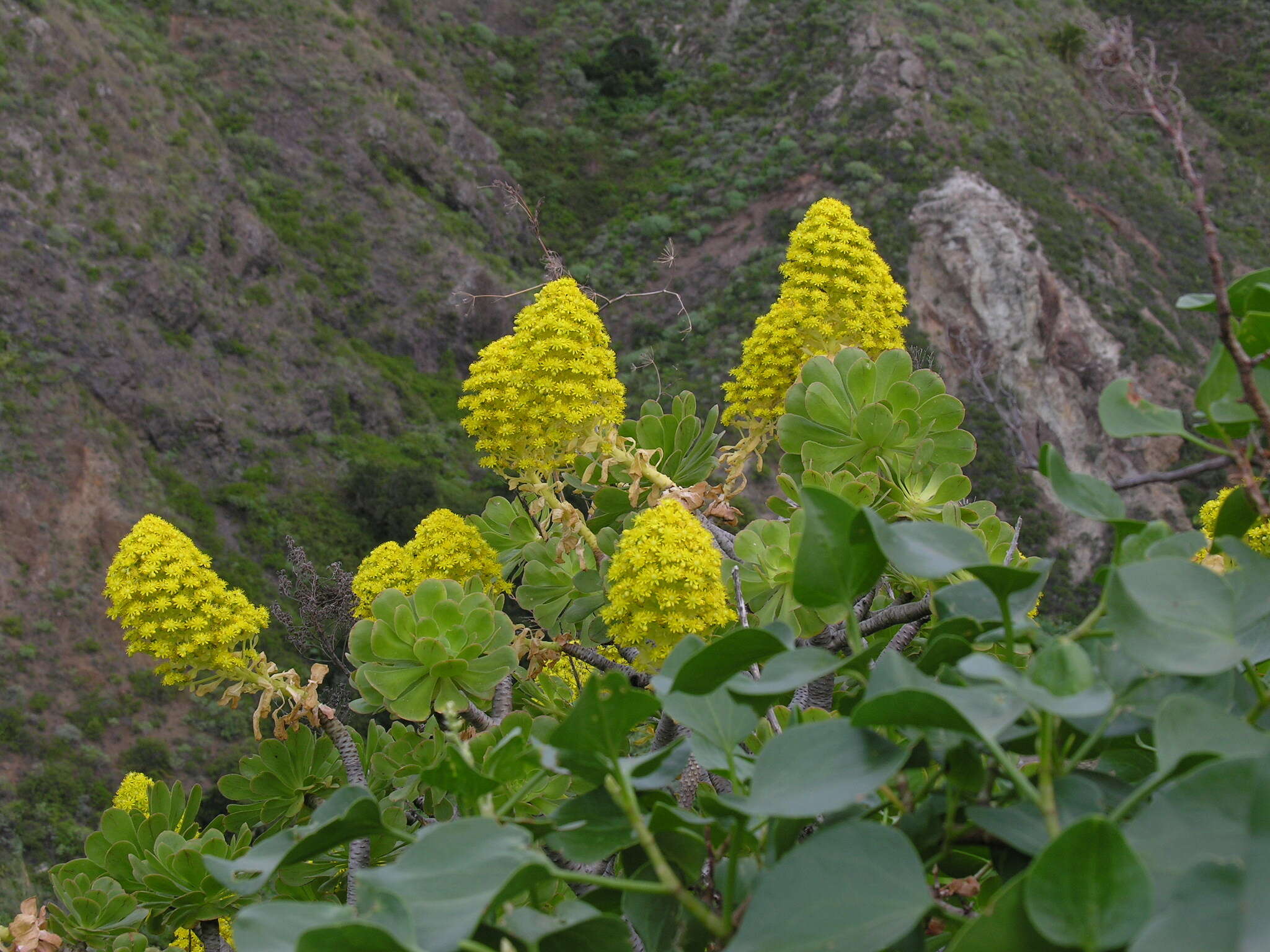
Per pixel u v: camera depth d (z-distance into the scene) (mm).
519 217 57188
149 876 3129
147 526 3219
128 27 52812
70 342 40656
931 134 53312
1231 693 1285
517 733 1405
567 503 3596
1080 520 29234
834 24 59906
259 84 55375
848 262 3857
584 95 64188
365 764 3764
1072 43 60875
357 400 46719
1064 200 52062
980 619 1497
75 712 33000
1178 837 949
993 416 29656
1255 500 1426
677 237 52625
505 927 1197
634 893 1518
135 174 45625
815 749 1221
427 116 59000
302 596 6094
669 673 1457
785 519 3414
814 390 3383
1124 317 47906
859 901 1039
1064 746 1400
